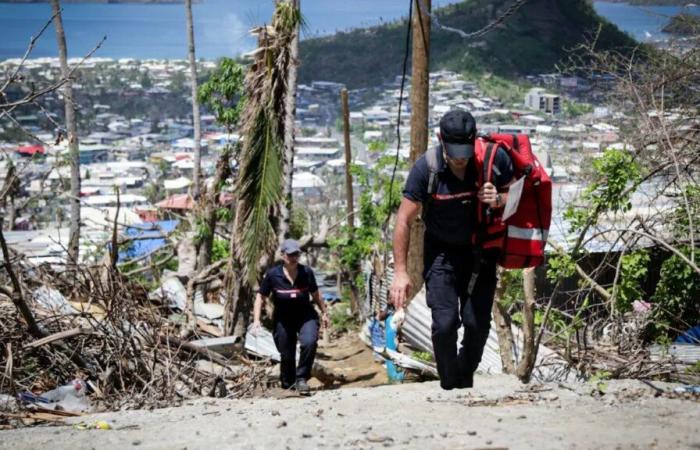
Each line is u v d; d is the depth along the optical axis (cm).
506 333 849
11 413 688
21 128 915
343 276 2253
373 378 1241
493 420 508
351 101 9269
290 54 1254
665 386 615
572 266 796
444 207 536
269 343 1323
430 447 436
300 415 564
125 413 600
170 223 2275
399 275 536
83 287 1085
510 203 522
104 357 864
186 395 841
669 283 874
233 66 1543
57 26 2081
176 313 1333
